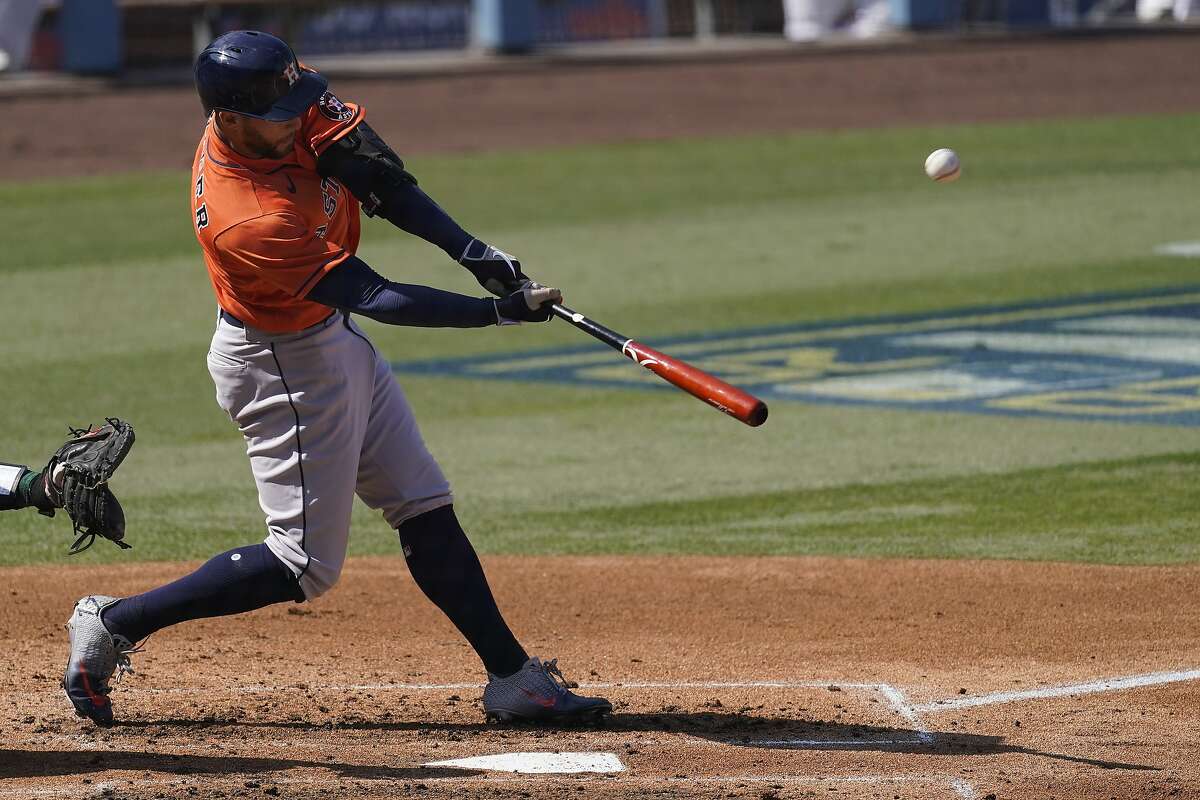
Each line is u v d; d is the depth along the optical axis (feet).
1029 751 56.29
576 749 56.08
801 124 318.65
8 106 336.90
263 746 56.08
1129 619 75.61
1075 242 201.98
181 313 171.53
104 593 81.41
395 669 68.49
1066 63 392.88
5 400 133.18
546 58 414.21
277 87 50.70
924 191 243.81
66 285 187.93
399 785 51.60
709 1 462.60
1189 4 499.51
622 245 206.39
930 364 141.59
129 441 54.85
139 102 341.62
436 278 187.52
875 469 108.78
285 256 51.24
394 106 342.44
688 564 87.30
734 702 63.05
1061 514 96.73
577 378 141.69
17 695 63.16
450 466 112.27
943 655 70.38
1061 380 134.31
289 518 55.11
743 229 216.54
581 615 77.97
